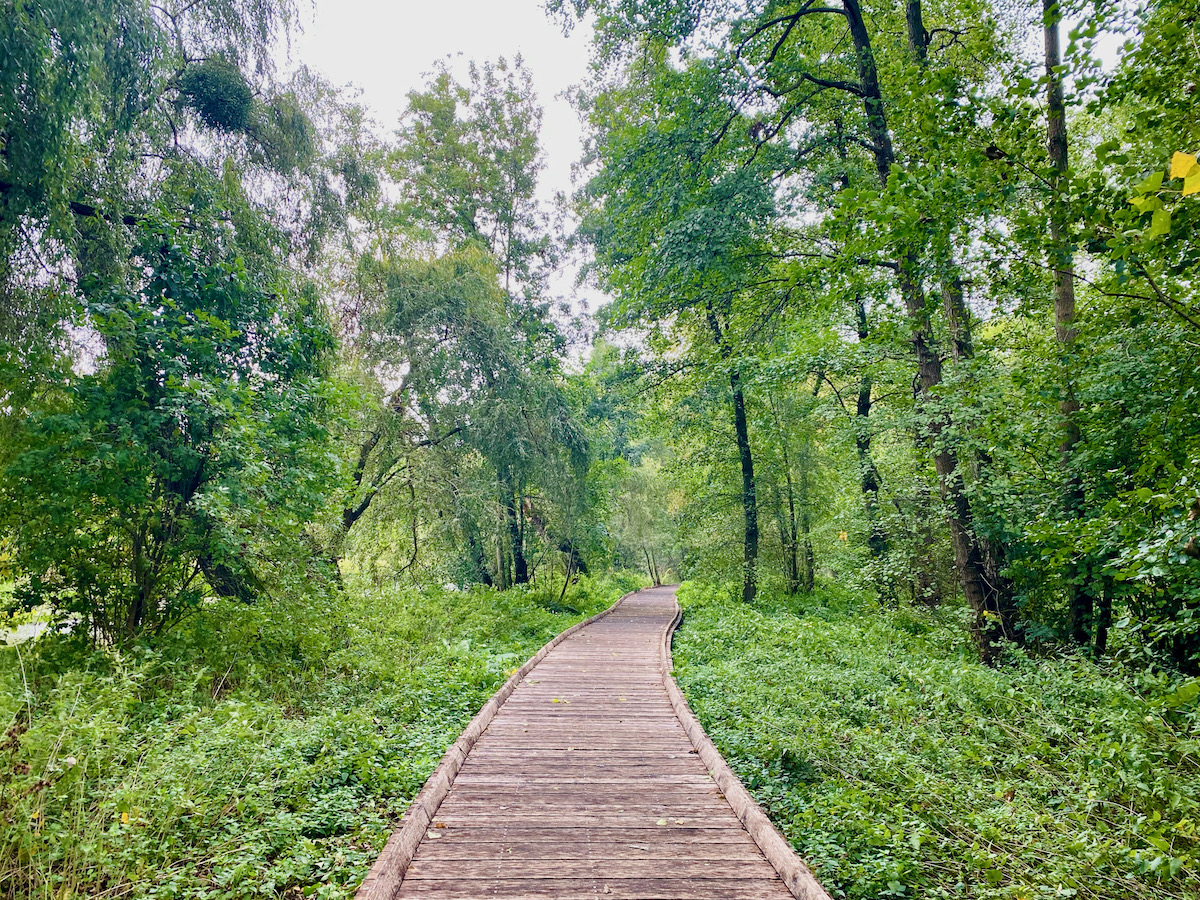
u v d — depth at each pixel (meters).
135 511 8.08
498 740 6.77
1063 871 4.07
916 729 6.77
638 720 7.66
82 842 3.86
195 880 3.97
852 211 7.40
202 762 5.08
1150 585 6.65
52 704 5.27
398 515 17.27
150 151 9.55
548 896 3.63
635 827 4.58
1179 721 5.87
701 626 17.70
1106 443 7.73
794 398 21.58
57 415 7.27
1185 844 4.49
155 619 8.49
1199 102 5.45
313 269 12.46
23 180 7.02
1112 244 5.43
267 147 11.10
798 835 4.83
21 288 7.47
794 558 23.64
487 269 19.95
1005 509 9.78
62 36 6.96
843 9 11.70
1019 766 5.90
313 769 5.56
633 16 12.22
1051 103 8.30
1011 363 11.02
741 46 11.88
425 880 3.79
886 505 13.52
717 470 24.44
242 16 10.19
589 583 26.97
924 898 4.12
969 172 7.00
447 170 23.33
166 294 9.14
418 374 16.61
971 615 10.42
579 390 26.41
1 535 7.46
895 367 12.75
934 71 7.11
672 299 14.02
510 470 19.17
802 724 7.01
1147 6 5.86
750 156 13.03
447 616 15.05
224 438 8.28
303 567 9.77
